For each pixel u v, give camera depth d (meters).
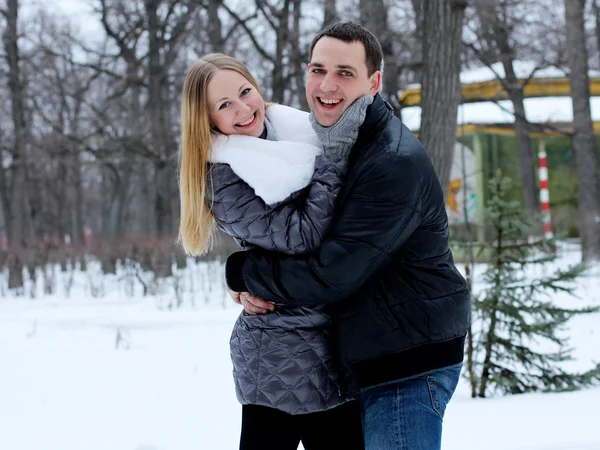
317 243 2.40
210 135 2.59
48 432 5.11
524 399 5.71
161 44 22.95
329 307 2.50
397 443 2.32
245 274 2.48
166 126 21.92
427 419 2.34
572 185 22.02
